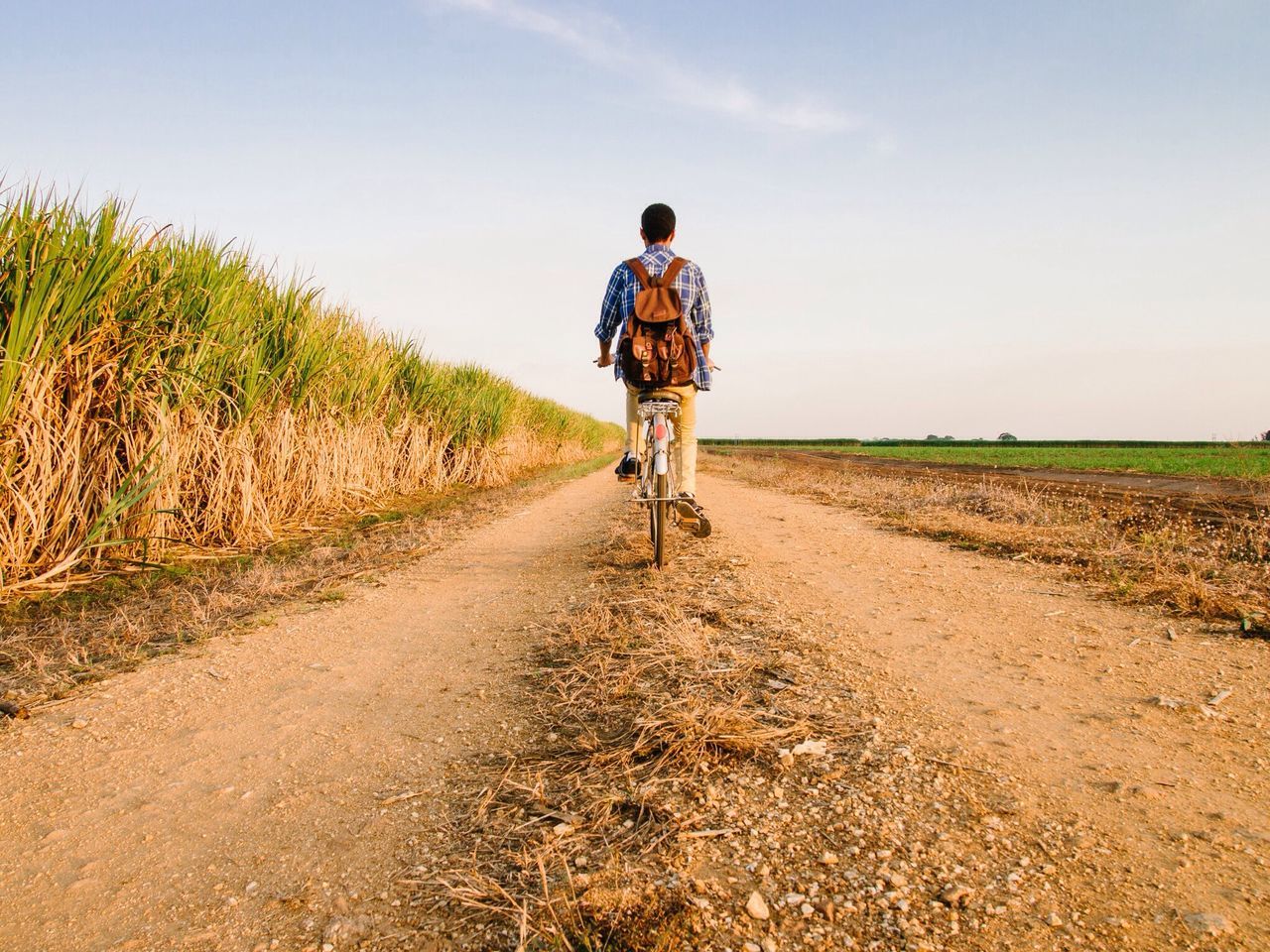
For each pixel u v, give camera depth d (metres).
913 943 1.37
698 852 1.69
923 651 3.14
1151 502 8.90
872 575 4.72
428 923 1.52
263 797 2.10
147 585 4.66
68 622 3.87
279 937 1.51
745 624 3.50
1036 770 2.06
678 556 5.27
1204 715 2.43
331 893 1.65
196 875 1.74
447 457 13.61
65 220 4.72
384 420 10.57
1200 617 3.56
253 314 6.76
